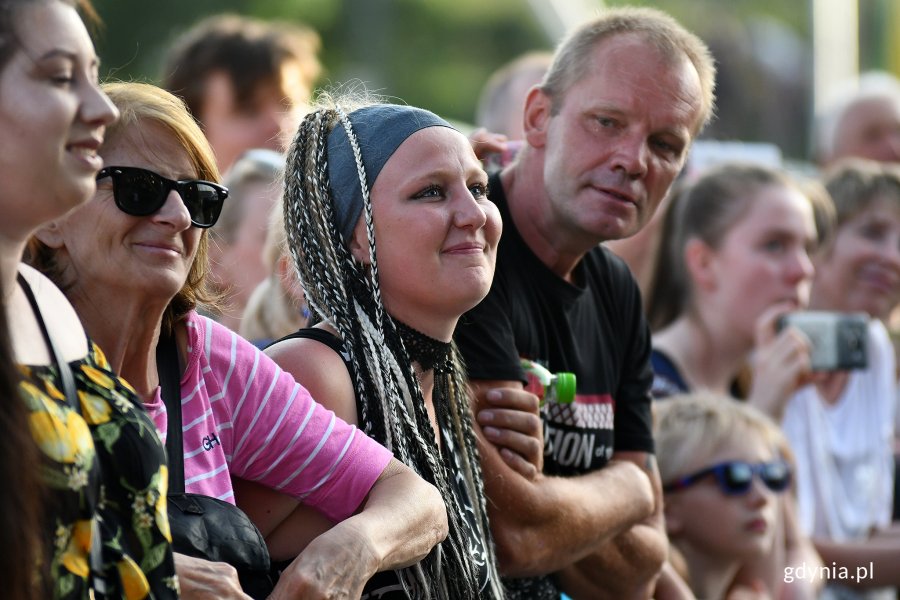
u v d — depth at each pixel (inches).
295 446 312.5
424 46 2449.6
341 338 338.0
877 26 1393.9
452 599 337.7
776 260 614.2
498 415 380.5
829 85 1349.7
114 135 283.3
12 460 210.1
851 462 701.9
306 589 283.7
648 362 473.1
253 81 627.2
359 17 2242.9
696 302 619.8
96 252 281.7
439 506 321.1
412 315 342.0
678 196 635.5
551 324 416.8
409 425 333.4
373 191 337.4
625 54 405.4
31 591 215.8
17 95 221.5
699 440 539.5
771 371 607.2
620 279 459.2
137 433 245.9
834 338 617.0
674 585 497.7
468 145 350.0
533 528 383.2
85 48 230.7
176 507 279.9
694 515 538.6
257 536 291.1
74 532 229.6
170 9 1952.5
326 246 340.5
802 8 2181.3
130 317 286.7
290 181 349.1
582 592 440.8
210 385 306.8
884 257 747.4
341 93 389.7
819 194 718.5
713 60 455.8
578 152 402.9
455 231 336.8
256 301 456.4
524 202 415.5
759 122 1764.3
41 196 225.0
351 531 296.5
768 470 539.8
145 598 241.8
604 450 439.2
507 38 2475.4
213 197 293.6
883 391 732.7
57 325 244.5
